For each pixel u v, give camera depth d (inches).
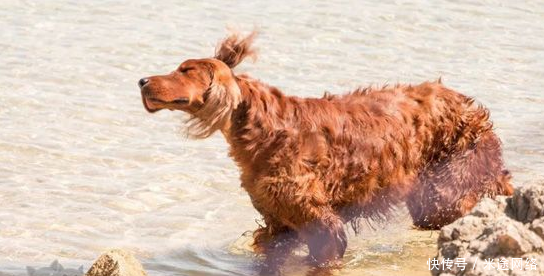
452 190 503.2
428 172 502.9
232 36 470.0
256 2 1005.8
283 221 469.4
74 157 618.2
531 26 978.1
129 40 860.0
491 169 511.8
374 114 482.9
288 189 457.1
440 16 986.1
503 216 390.6
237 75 464.1
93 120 682.2
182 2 992.9
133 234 514.9
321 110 470.9
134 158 623.2
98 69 785.6
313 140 462.3
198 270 473.1
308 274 470.0
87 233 512.4
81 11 943.7
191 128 457.4
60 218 528.4
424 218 513.3
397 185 488.4
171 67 800.9
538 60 871.7
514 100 761.0
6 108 693.9
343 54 856.3
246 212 550.3
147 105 444.5
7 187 566.3
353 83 779.4
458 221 397.4
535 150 649.6
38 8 946.1
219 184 588.4
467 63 853.8
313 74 797.2
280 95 467.8
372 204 485.4
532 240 370.3
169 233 518.0
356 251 497.0
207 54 834.8
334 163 467.2
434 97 501.0
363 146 474.0
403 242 508.1
